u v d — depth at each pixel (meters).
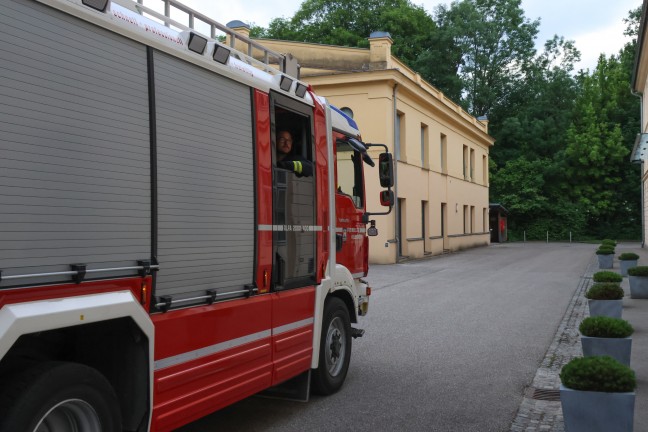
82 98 3.20
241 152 4.61
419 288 16.16
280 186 5.11
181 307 3.89
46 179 2.96
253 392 4.68
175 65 3.93
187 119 4.02
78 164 3.15
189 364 3.93
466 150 38.78
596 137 54.12
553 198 55.34
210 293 4.15
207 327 4.11
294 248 5.33
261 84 4.91
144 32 3.66
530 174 53.84
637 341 8.78
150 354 3.54
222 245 4.32
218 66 4.34
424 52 47.53
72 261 3.08
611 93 57.12
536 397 6.16
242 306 4.51
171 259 3.79
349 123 6.96
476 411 5.66
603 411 4.32
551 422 5.36
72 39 3.16
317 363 5.73
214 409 4.20
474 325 10.42
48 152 2.98
